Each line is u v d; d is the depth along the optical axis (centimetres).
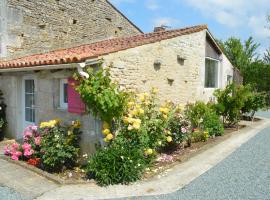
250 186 556
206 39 1298
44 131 692
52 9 1214
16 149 739
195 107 964
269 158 761
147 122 690
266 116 1923
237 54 3105
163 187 557
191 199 498
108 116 635
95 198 505
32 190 534
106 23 1483
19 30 1093
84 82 631
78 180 593
